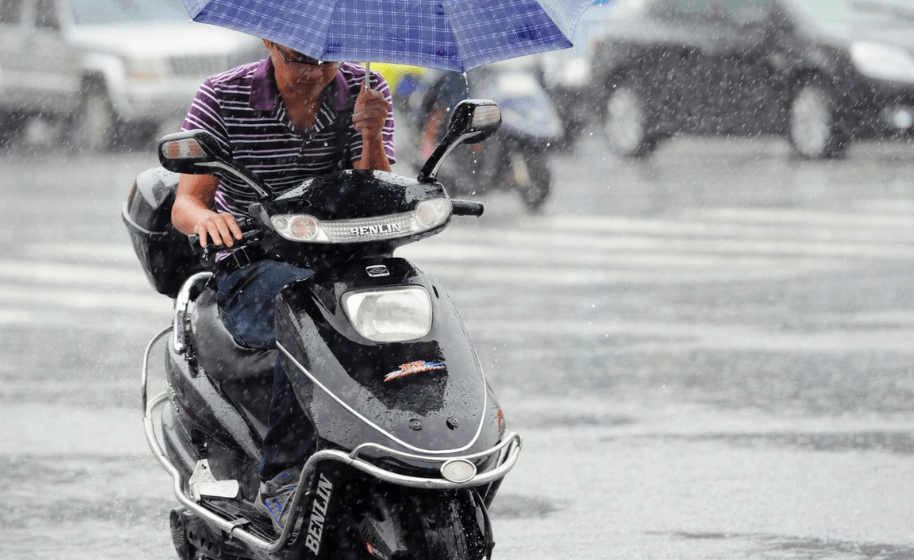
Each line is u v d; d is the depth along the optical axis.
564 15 12.92
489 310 33.66
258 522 13.27
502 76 53.06
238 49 69.75
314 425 11.88
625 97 69.62
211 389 14.26
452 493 11.86
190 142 12.23
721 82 68.00
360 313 12.13
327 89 14.36
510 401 24.94
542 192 52.44
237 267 13.91
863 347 29.28
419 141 53.00
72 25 71.19
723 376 26.75
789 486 19.69
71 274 38.72
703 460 21.11
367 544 11.87
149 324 32.38
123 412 24.58
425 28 12.40
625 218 50.84
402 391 11.73
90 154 70.69
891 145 70.88
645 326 31.73
